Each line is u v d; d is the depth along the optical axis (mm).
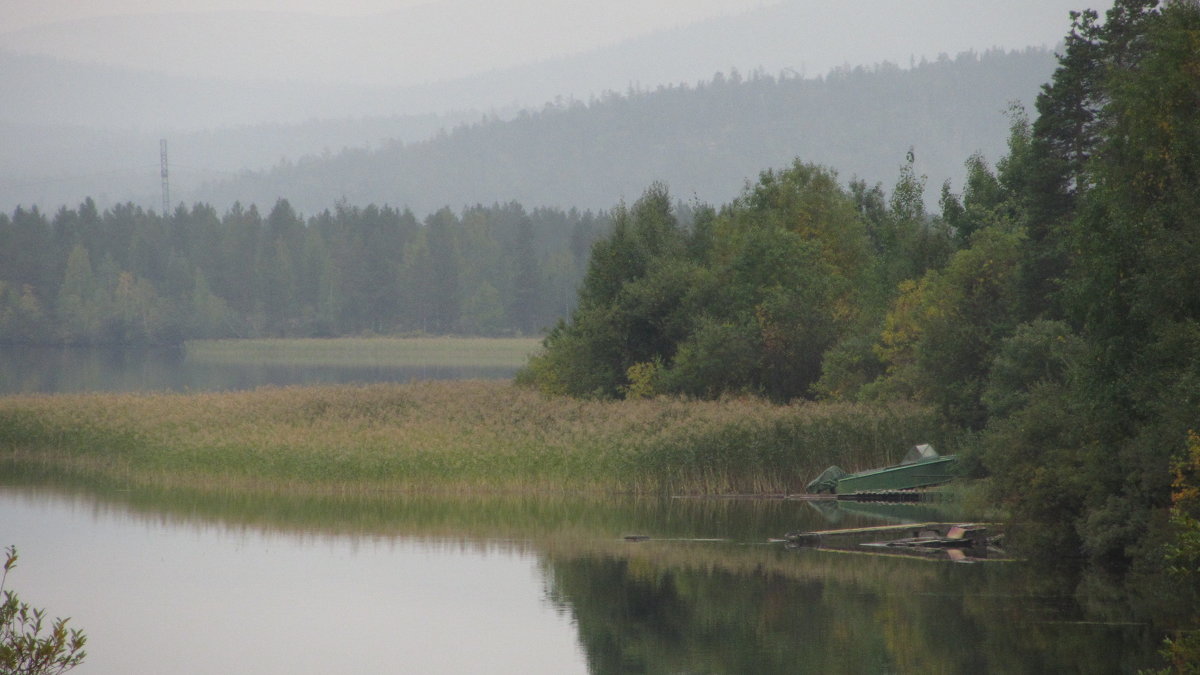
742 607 96062
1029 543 112812
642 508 151625
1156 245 93125
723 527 136500
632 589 103438
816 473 166000
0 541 127312
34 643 50750
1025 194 190750
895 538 127500
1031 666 78312
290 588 104938
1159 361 94750
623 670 79375
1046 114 174625
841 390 197875
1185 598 96250
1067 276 154375
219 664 82625
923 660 80125
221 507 151000
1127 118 103938
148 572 111875
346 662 82625
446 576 109750
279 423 187000
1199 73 97188
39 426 196625
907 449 168750
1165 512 97750
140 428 186625
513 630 90312
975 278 174125
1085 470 108062
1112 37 167250
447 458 164875
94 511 147375
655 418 175375
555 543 126250
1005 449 117938
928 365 171750
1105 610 92875
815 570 110750
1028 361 146125
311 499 157875
